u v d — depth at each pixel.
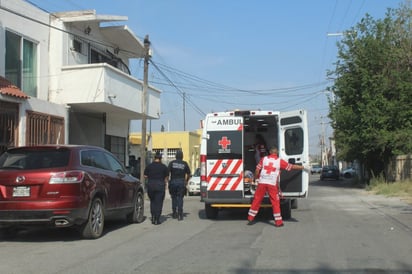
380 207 16.19
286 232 10.34
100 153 10.98
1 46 16.09
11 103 15.06
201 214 14.37
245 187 12.71
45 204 9.01
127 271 6.91
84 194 9.44
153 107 24.36
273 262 7.34
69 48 19.75
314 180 49.19
